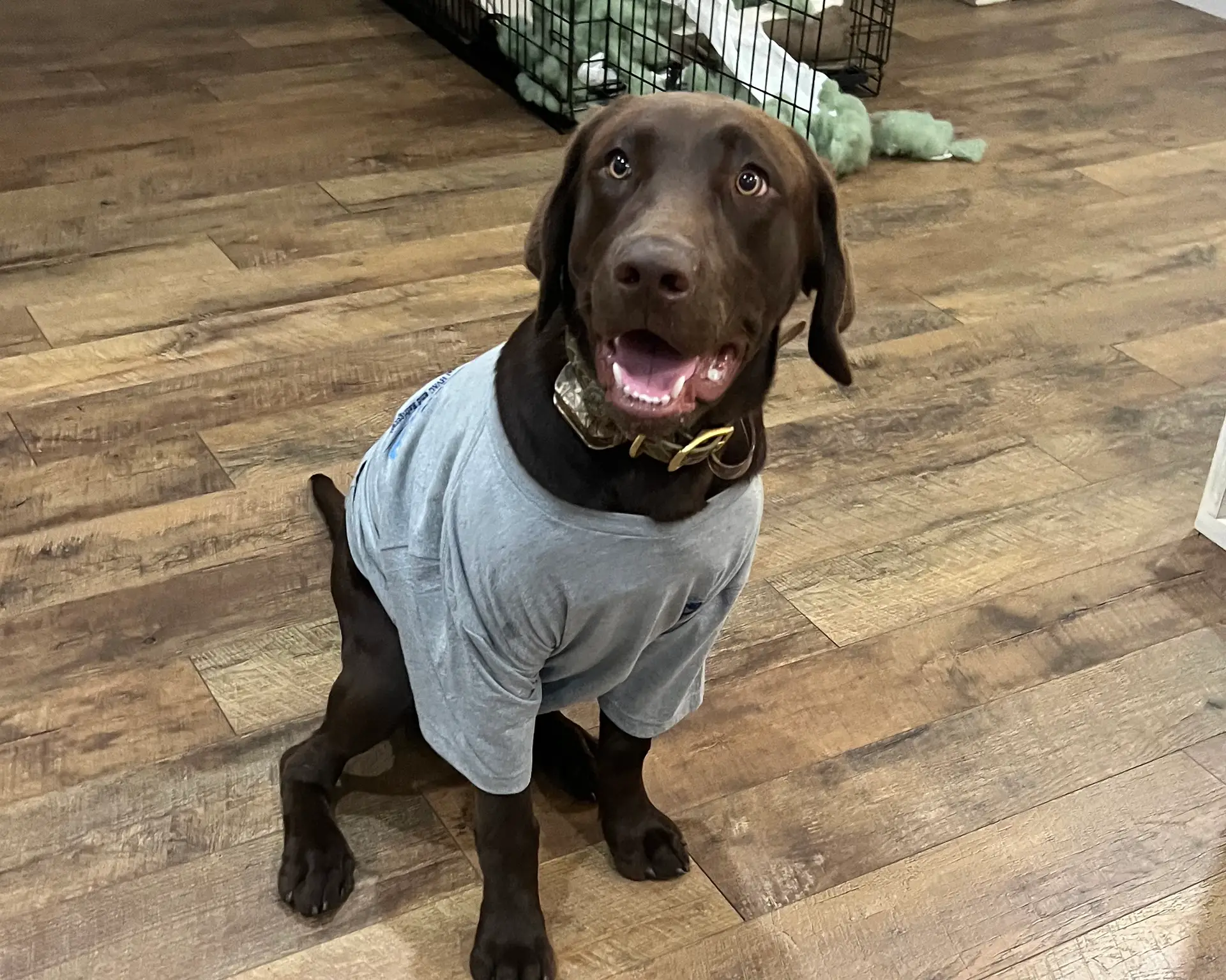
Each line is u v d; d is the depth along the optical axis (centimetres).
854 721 182
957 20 475
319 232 302
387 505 138
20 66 382
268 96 372
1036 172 356
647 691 143
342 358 255
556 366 119
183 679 181
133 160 331
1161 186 351
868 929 153
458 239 302
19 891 151
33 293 271
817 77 370
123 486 216
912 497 228
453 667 128
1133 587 210
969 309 288
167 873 154
